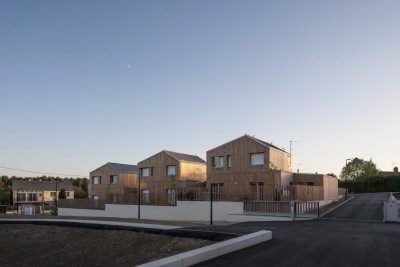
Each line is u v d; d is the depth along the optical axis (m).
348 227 18.31
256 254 10.77
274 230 16.81
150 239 16.69
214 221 27.77
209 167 36.94
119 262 15.31
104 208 39.97
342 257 10.38
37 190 78.00
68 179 115.31
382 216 24.03
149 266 8.30
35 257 18.80
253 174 33.72
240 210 27.53
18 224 24.92
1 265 18.52
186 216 30.61
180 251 14.03
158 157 43.81
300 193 27.86
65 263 17.17
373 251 11.23
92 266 15.89
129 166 53.81
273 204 26.30
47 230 22.58
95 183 53.03
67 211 44.06
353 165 72.75
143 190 44.75
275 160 34.47
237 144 35.34
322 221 22.20
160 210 32.69
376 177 57.81
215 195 30.52
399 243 12.75
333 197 38.34
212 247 10.48
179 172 41.66
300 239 13.67
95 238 19.30
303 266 9.34
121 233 18.83
